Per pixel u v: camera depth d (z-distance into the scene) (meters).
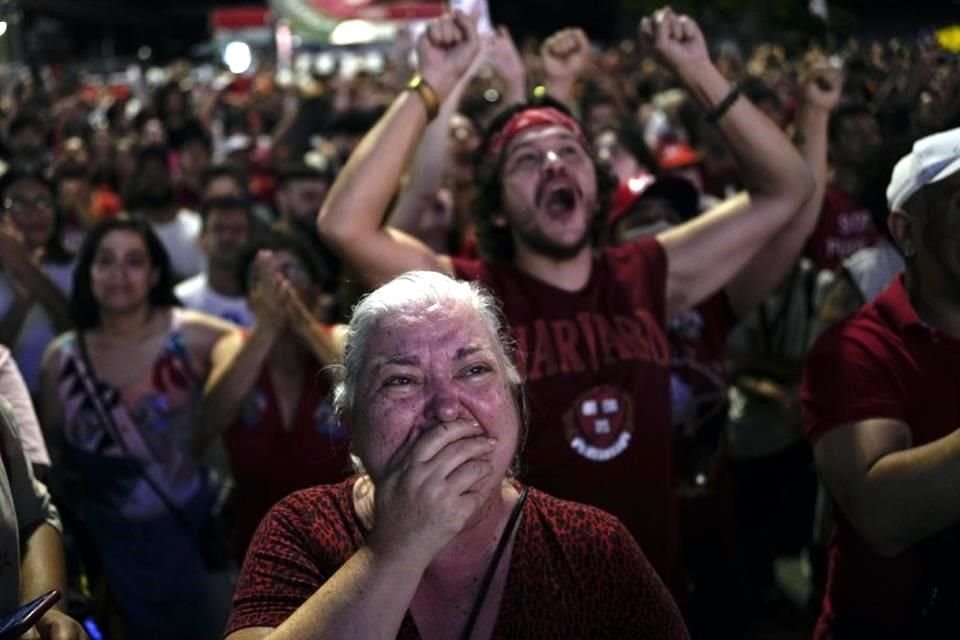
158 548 4.13
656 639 2.06
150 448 4.12
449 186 5.89
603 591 2.06
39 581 2.39
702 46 3.27
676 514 3.20
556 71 4.09
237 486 3.91
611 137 6.52
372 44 20.97
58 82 16.73
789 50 10.58
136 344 4.21
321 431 3.79
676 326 3.65
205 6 35.47
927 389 2.62
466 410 1.94
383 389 1.94
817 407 2.71
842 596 2.74
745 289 3.61
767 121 3.26
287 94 16.38
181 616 4.14
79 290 4.21
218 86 15.82
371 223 3.07
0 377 2.78
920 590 2.60
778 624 4.92
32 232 5.77
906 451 2.49
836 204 5.51
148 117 13.43
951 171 2.62
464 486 1.82
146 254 4.21
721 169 6.73
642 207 4.36
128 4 33.03
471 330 1.99
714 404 3.70
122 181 9.45
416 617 2.03
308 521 2.11
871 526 2.51
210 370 4.19
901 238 2.77
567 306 3.13
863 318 2.74
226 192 7.43
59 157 8.80
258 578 2.05
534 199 3.13
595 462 3.00
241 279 4.33
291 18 14.82
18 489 2.46
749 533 4.89
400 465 1.85
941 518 2.42
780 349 4.67
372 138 3.12
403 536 1.81
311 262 4.35
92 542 3.36
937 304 2.71
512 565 2.06
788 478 4.82
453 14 3.24
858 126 5.29
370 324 2.00
